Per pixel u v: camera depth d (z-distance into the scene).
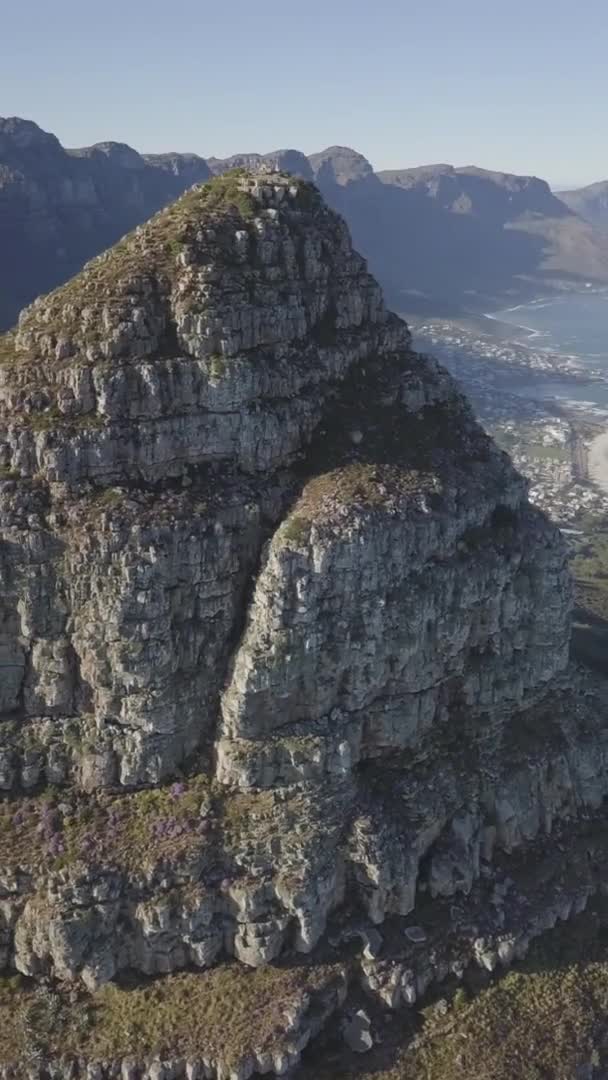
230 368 85.19
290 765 83.88
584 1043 85.12
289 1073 78.38
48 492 82.00
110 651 81.50
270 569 82.56
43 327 87.12
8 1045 77.38
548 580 99.81
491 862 96.06
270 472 89.31
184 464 85.94
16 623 82.69
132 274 87.19
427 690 92.00
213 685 86.25
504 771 98.19
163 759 84.62
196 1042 77.56
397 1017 83.94
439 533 89.38
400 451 94.88
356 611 84.69
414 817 89.69
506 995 87.00
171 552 81.06
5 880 80.06
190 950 81.19
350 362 98.62
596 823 104.12
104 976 79.88
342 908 87.06
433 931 88.12
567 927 94.25
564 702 106.62
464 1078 80.31
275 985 81.31
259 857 81.94
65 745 84.44
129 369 83.00
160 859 80.38
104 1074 76.62
